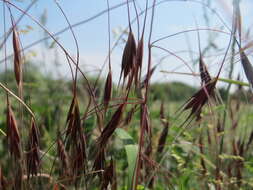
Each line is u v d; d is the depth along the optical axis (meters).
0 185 0.13
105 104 0.14
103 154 0.14
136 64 0.13
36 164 0.14
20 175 0.13
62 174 0.14
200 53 0.15
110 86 0.14
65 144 0.14
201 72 0.15
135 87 0.14
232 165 0.19
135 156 0.13
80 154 0.13
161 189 0.19
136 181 0.13
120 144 0.22
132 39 0.13
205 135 0.21
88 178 0.14
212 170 0.20
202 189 0.19
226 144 0.21
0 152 0.23
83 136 0.14
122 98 0.14
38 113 0.26
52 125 0.24
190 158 0.21
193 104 0.14
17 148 0.13
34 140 0.14
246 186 0.19
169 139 0.20
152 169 0.16
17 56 0.13
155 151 0.18
